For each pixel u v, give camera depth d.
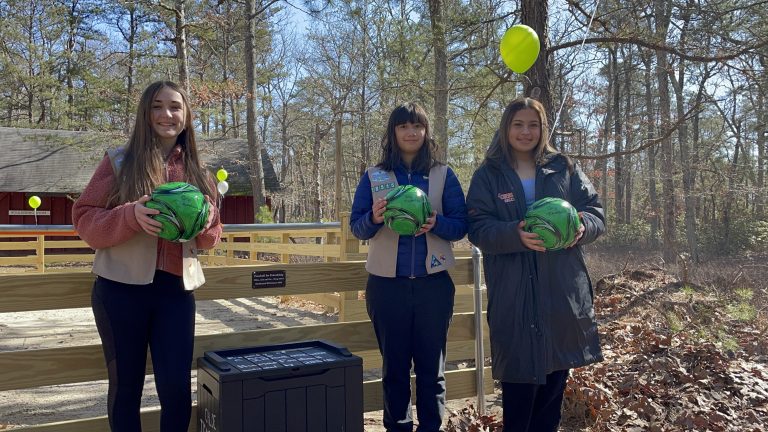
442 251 3.46
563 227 3.06
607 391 4.50
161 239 2.86
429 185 3.55
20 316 9.46
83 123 25.89
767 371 5.15
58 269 15.29
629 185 35.00
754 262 17.42
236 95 24.45
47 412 4.73
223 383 2.67
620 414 4.32
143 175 2.80
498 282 3.34
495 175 3.46
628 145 23.56
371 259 3.49
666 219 18.62
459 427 4.12
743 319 5.96
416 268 3.40
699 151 20.77
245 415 2.71
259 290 3.69
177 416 2.81
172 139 3.04
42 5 32.06
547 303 3.26
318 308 9.56
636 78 30.80
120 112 23.66
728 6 11.70
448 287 3.52
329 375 2.90
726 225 23.41
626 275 9.98
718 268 14.62
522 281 3.28
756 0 11.53
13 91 34.03
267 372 2.76
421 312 3.41
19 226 4.76
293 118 44.50
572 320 3.29
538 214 3.10
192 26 21.75
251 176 22.06
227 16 25.42
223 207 24.05
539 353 3.22
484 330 4.70
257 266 3.68
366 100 32.81
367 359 4.50
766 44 8.12
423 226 3.25
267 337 3.69
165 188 2.69
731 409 4.43
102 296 2.79
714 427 4.14
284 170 42.69
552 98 7.53
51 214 23.02
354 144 38.28
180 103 2.98
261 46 35.44
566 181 3.49
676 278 9.86
